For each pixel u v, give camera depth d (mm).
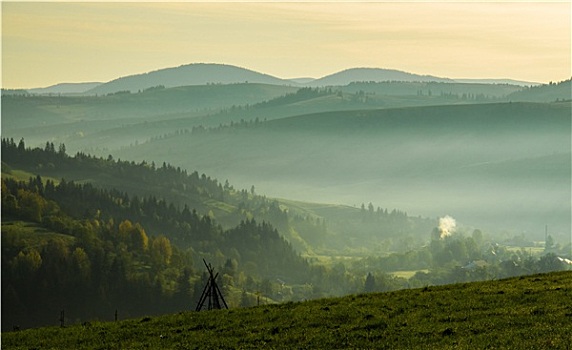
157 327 103750
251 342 91000
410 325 92562
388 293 116875
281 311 106625
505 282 117688
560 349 78188
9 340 103000
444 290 114312
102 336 101250
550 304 96625
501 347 80000
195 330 100000
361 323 95125
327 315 100500
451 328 89125
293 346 87938
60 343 98875
